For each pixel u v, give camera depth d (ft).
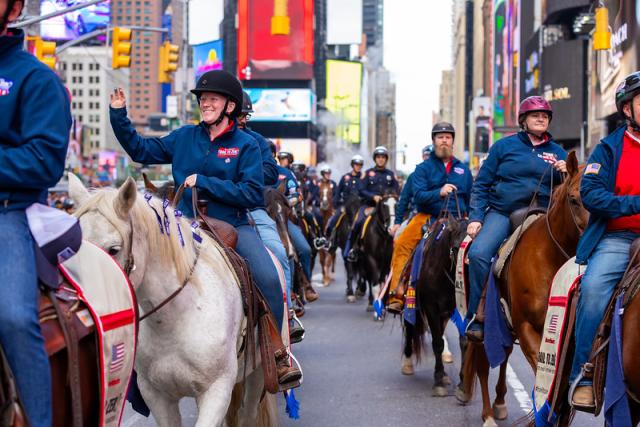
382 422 24.43
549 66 169.48
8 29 11.90
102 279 12.50
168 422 15.89
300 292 34.94
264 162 25.44
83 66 440.86
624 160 16.06
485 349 21.45
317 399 27.32
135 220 13.85
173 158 18.83
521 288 19.81
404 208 33.99
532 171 22.81
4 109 11.51
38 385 10.77
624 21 117.70
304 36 408.05
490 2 361.71
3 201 11.46
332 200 74.23
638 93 15.70
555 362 16.83
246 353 17.25
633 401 15.57
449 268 26.76
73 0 67.92
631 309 14.88
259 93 408.46
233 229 17.88
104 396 11.99
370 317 46.32
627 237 16.12
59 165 11.73
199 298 15.40
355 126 531.09
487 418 23.43
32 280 11.06
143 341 15.34
